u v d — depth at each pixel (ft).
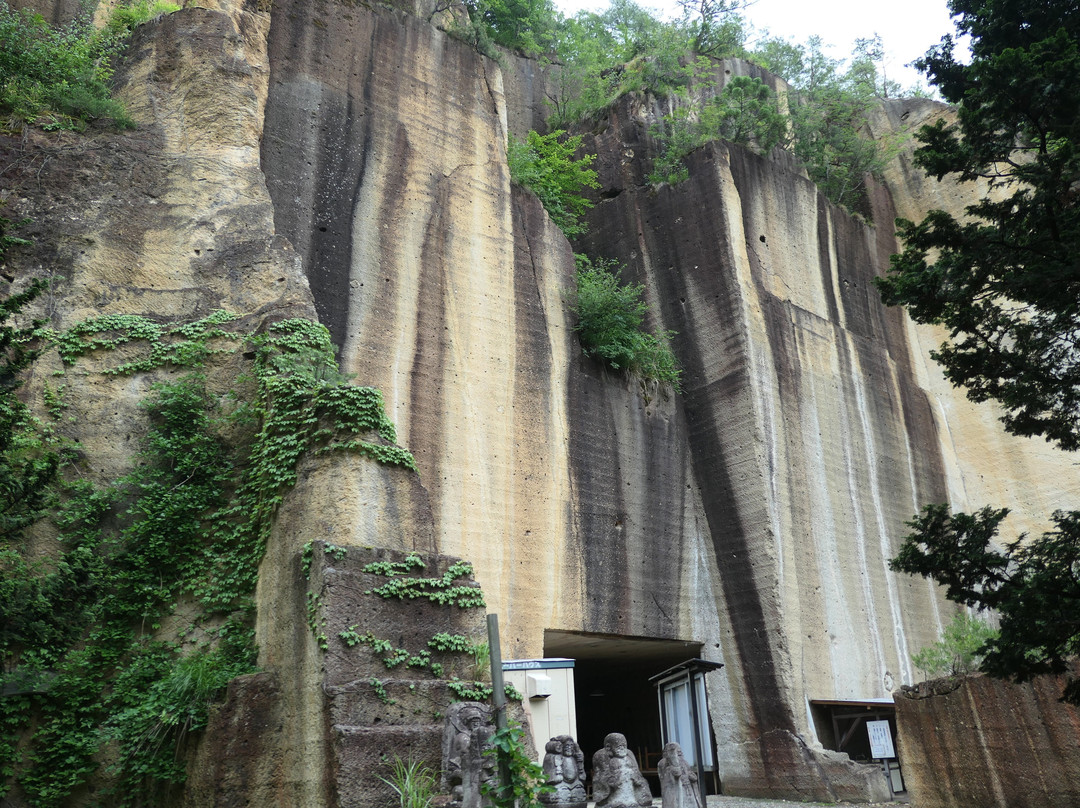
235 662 41.11
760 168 88.02
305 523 41.60
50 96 55.31
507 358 69.15
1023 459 93.76
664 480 76.59
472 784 32.14
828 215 93.97
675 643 73.51
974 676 47.88
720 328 79.97
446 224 69.46
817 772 66.18
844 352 88.58
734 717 72.18
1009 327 40.14
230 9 64.85
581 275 79.41
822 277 90.22
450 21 81.20
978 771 46.85
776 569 72.49
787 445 78.13
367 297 63.21
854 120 113.09
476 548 62.44
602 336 75.46
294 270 53.16
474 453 64.59
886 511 85.25
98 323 49.37
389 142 68.64
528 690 54.19
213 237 54.34
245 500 45.85
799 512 76.59
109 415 47.57
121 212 53.36
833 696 72.69
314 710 36.68
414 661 39.55
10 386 35.09
